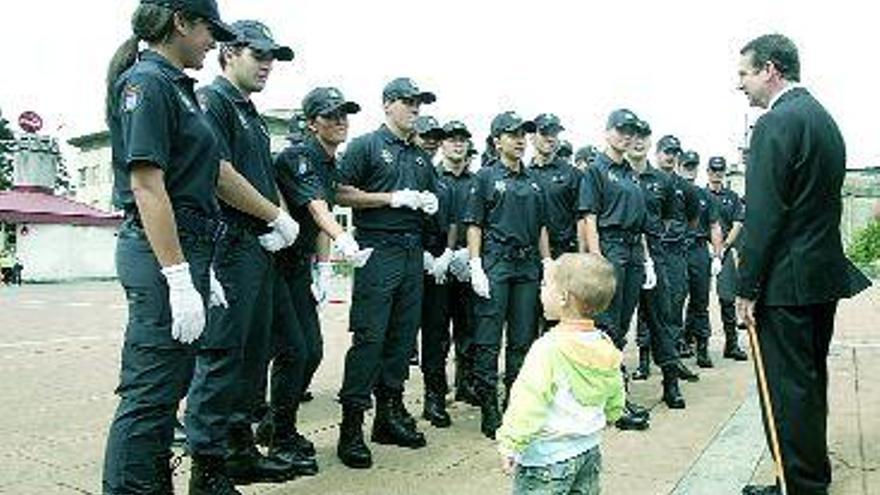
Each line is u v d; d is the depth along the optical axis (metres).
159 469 3.01
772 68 3.89
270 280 4.21
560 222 6.41
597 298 2.85
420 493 4.17
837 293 3.75
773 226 3.68
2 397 6.51
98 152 47.66
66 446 4.99
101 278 31.94
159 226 2.89
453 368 8.71
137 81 2.95
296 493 4.17
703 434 5.42
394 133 5.10
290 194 4.74
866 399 6.42
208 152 3.19
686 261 7.66
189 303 2.93
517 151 5.49
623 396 3.01
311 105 4.86
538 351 2.84
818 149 3.69
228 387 3.88
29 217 29.78
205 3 3.15
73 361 8.51
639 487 4.27
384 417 5.19
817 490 3.73
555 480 2.83
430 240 5.96
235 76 4.24
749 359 8.98
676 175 7.80
